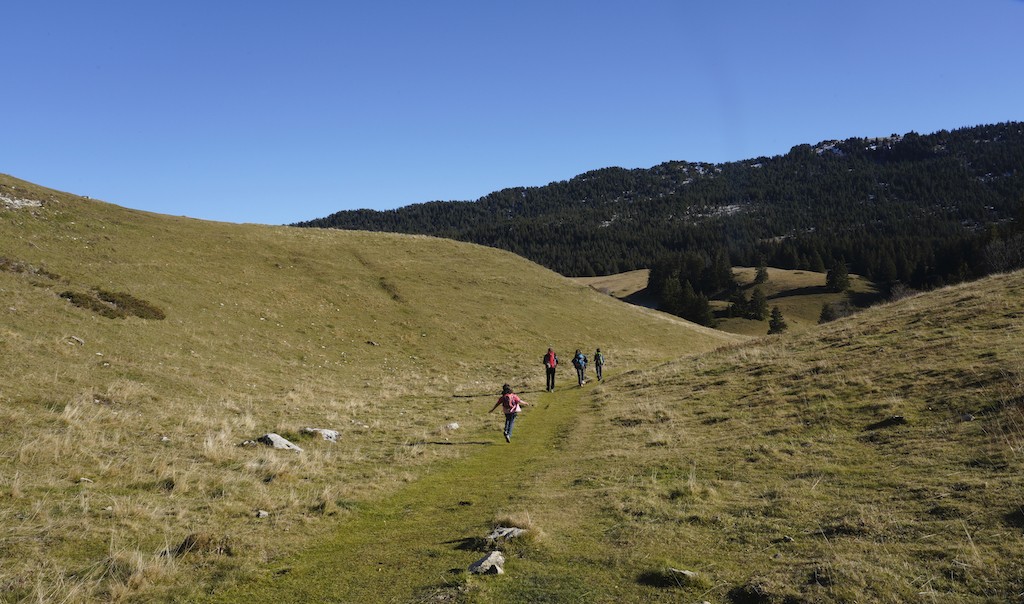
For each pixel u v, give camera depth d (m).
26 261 30.11
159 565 6.50
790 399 15.34
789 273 159.25
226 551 7.19
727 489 9.27
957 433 10.10
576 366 26.70
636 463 11.59
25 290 24.88
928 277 127.75
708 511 8.13
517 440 15.49
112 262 35.28
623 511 8.47
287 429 14.90
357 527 8.52
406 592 5.98
